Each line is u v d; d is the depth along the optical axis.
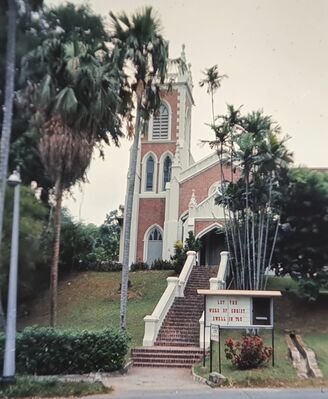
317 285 22.75
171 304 22.41
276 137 21.73
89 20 19.58
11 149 20.69
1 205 15.05
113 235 64.38
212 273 27.03
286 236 23.75
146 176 40.47
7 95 16.11
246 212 23.30
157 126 41.31
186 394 11.33
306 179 22.80
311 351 16.30
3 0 18.97
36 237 22.45
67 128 15.47
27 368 13.86
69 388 11.25
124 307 18.44
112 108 17.56
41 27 19.77
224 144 23.50
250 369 14.30
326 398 10.89
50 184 23.27
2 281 20.48
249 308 15.64
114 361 14.73
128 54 18.91
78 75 15.68
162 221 38.62
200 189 37.53
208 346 17.77
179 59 23.33
